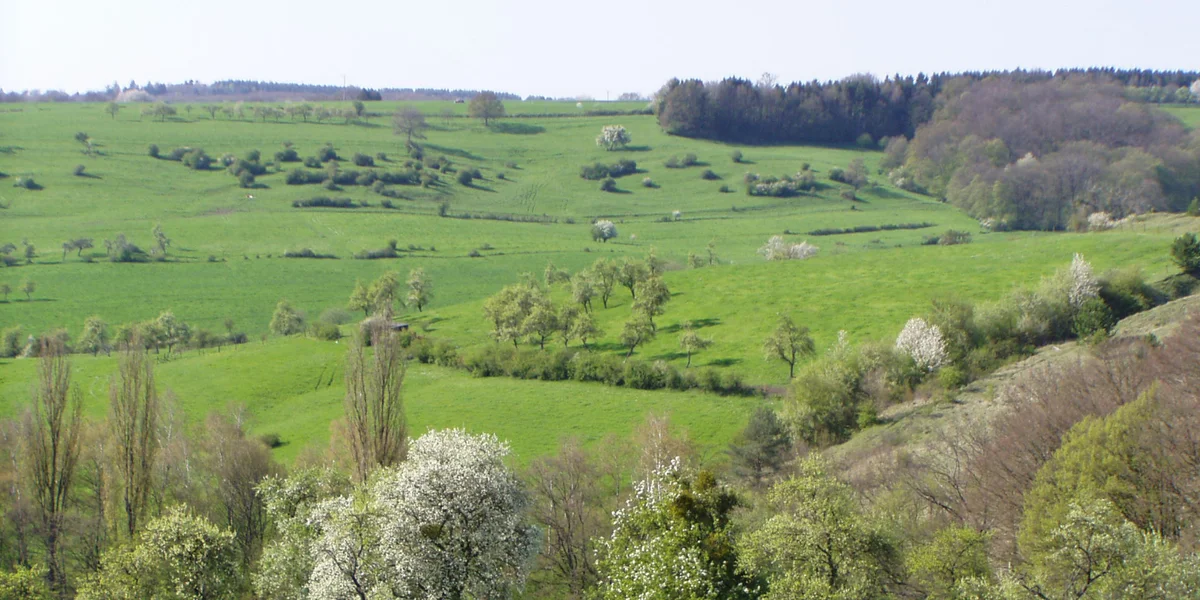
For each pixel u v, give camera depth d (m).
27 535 51.25
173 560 40.50
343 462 60.69
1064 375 59.06
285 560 41.28
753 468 64.50
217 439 65.50
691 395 84.75
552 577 48.34
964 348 78.88
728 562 36.38
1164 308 80.00
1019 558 39.41
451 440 40.47
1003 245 122.44
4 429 66.81
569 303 113.94
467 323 116.75
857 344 92.06
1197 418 42.53
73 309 128.75
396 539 36.66
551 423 79.31
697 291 119.00
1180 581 29.95
